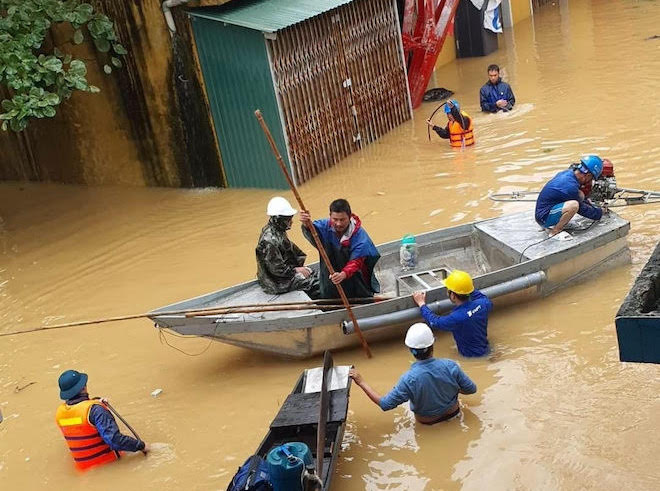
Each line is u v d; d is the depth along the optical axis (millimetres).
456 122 13930
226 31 12789
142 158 14594
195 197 13961
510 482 6547
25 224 13953
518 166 12719
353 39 14438
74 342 9883
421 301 8391
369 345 8711
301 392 7484
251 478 6078
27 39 12109
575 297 8930
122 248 12352
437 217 11461
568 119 14422
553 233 9203
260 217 12625
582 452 6715
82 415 7324
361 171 13766
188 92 13609
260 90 12930
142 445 7449
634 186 11328
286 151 13188
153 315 8117
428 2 16016
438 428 7281
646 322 4668
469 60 20000
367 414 7668
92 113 14625
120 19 13484
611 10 22516
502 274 8633
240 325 8266
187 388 8539
